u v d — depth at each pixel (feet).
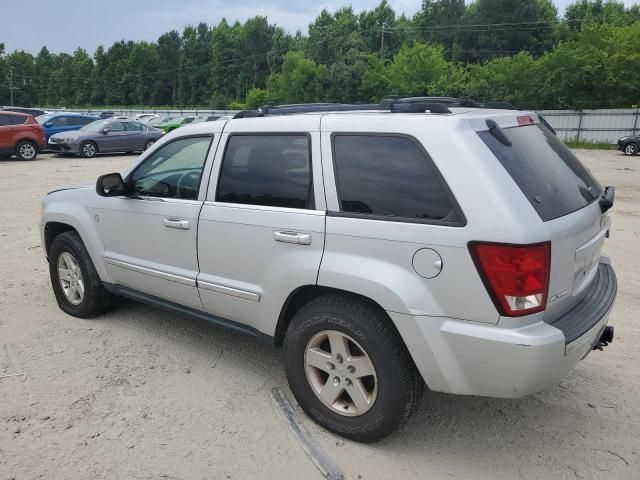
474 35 248.73
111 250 14.83
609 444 10.65
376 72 178.91
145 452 10.22
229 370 13.39
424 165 9.46
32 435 10.62
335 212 10.30
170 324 16.02
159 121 126.31
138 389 12.42
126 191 14.01
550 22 237.45
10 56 387.55
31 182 44.62
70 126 73.31
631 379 13.08
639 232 28.30
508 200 8.73
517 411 11.78
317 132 10.80
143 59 357.61
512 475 9.78
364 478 9.67
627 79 126.00
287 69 201.16
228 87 325.83
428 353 9.28
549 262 8.78
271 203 11.27
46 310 16.92
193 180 12.91
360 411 10.27
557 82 131.23
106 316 16.49
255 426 11.12
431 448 10.52
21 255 23.13
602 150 106.63
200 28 356.18
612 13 228.43
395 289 9.33
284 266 10.84
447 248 8.96
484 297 8.75
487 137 9.49
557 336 8.70
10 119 62.13
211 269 12.35
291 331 10.95
